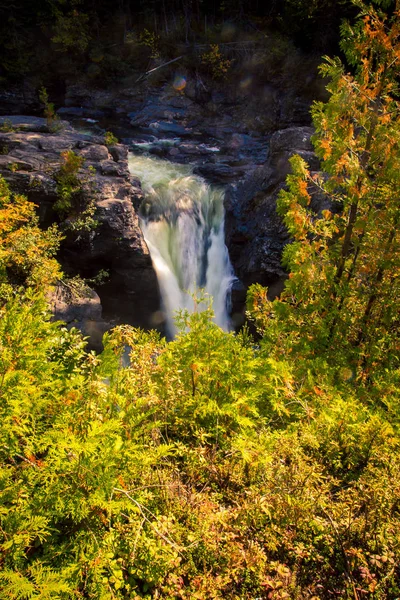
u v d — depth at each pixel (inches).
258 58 1156.5
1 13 1231.5
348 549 83.6
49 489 69.9
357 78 209.2
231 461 101.0
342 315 218.4
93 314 442.0
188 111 1151.6
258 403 133.2
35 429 82.4
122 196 546.3
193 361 117.0
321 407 128.2
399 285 221.5
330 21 1103.0
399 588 79.0
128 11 1362.0
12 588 58.3
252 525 85.6
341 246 234.5
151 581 73.6
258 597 75.6
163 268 603.2
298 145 584.4
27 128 684.7
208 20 1375.5
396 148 201.0
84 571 69.0
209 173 748.6
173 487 90.3
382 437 108.2
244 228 604.4
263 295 238.2
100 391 95.5
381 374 204.1
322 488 91.4
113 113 1167.6
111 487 71.6
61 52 1262.3
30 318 93.0
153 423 91.4
